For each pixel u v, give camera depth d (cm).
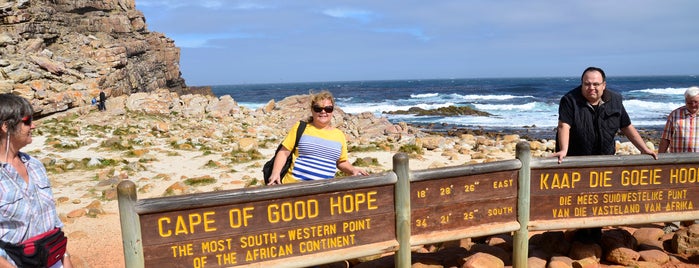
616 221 443
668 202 451
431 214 404
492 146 1700
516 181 426
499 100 5556
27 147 1462
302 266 368
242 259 356
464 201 412
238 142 1515
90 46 3522
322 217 373
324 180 368
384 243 391
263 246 360
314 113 423
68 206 836
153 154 1355
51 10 3512
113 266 575
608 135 458
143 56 4784
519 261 437
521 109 4500
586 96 450
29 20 3094
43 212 295
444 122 3531
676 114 544
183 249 342
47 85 2517
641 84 9931
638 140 462
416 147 1522
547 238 524
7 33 2869
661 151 566
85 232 693
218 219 347
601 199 441
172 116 2572
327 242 376
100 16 4512
